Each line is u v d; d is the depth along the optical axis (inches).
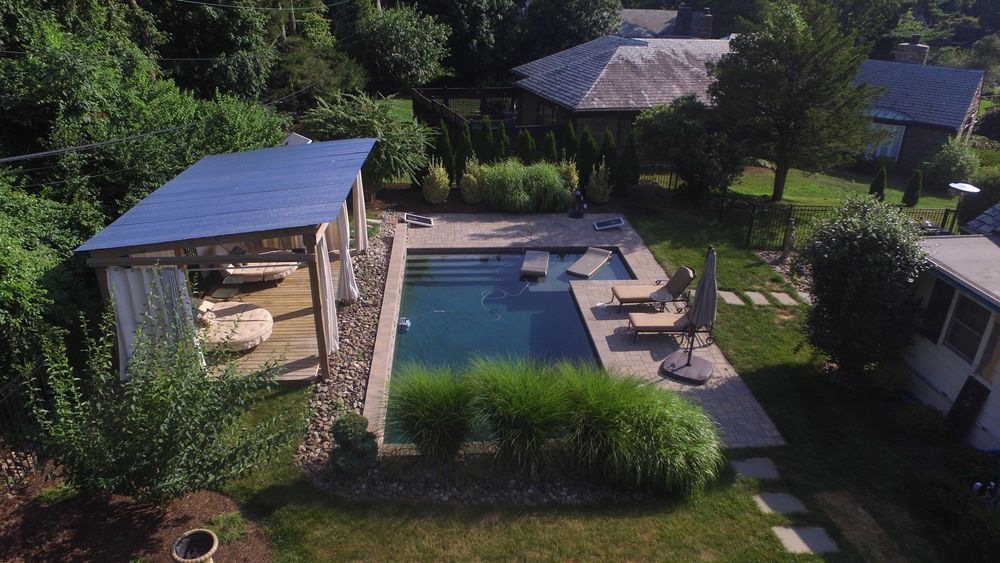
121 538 270.2
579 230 709.3
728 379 426.3
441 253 653.3
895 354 411.5
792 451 355.3
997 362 343.6
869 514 308.5
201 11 893.2
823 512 308.5
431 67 1395.2
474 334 498.6
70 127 515.8
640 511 304.2
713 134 804.6
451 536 282.8
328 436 345.1
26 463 307.4
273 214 379.9
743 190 951.6
